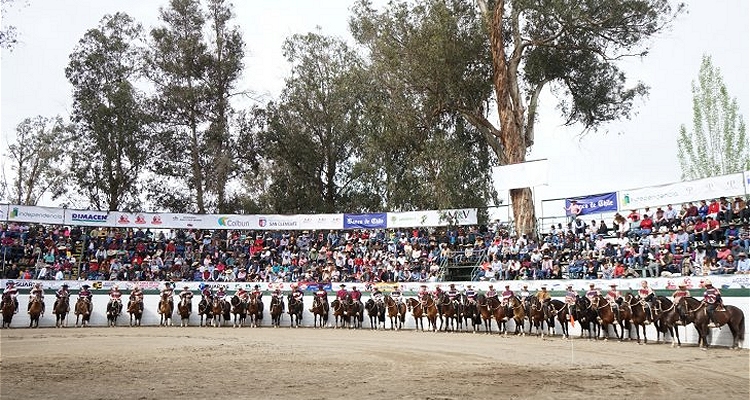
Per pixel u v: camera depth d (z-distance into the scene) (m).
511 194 41.94
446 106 43.88
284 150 61.34
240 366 18.83
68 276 42.22
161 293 40.62
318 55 60.78
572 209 37.88
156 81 59.97
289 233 48.31
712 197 31.59
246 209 62.19
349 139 61.44
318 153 62.12
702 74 53.53
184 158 60.50
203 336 31.33
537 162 39.50
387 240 45.78
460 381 15.74
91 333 33.19
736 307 24.05
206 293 40.19
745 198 34.62
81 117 57.25
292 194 62.09
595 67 45.53
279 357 21.42
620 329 30.58
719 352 22.75
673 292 27.77
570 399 13.12
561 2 40.16
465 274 41.00
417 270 41.66
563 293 32.44
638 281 29.33
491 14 41.66
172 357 21.33
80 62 58.00
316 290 41.28
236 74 61.47
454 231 43.22
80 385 15.03
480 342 27.77
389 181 47.62
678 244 30.88
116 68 58.94
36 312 37.31
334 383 15.38
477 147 47.25
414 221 43.59
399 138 44.78
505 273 36.88
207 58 59.84
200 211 59.59
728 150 52.28
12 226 44.16
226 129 59.59
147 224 44.94
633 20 41.22
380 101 45.66
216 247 46.41
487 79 44.12
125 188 57.78
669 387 14.74
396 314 37.09
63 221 43.03
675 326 25.22
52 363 19.53
